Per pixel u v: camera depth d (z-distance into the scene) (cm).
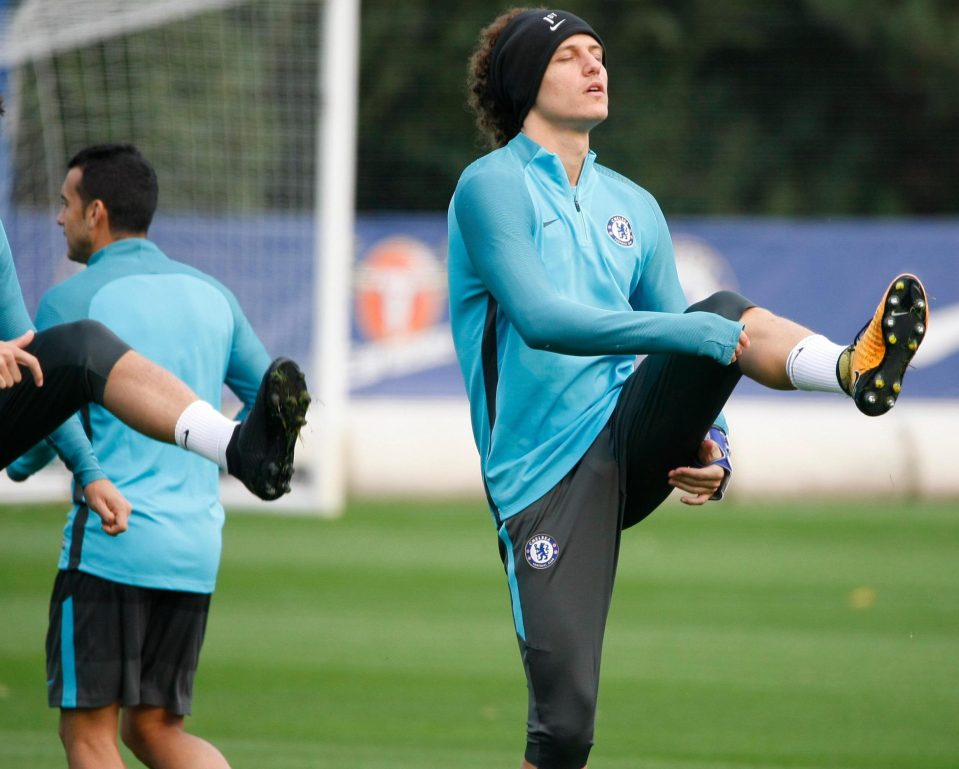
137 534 1530
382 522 4528
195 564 1565
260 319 4475
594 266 1428
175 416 1266
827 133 9106
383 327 5400
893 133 9138
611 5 9038
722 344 1260
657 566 3781
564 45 1436
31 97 4203
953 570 3731
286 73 4462
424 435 5131
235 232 4456
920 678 2580
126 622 1529
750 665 2677
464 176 1413
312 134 4481
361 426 5147
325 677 2561
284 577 3581
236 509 4769
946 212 9144
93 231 1642
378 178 8681
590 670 1372
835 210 9044
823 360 1273
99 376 1280
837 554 3991
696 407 1340
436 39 8681
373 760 2019
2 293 1424
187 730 2192
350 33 4344
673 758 2055
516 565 1404
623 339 1275
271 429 1230
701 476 1400
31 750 2048
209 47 4412
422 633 2944
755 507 5019
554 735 1368
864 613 3166
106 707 1532
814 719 2283
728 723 2259
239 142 4456
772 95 9138
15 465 1598
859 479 5144
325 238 4353
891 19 9112
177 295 1605
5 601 3241
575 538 1385
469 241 1384
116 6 3956
